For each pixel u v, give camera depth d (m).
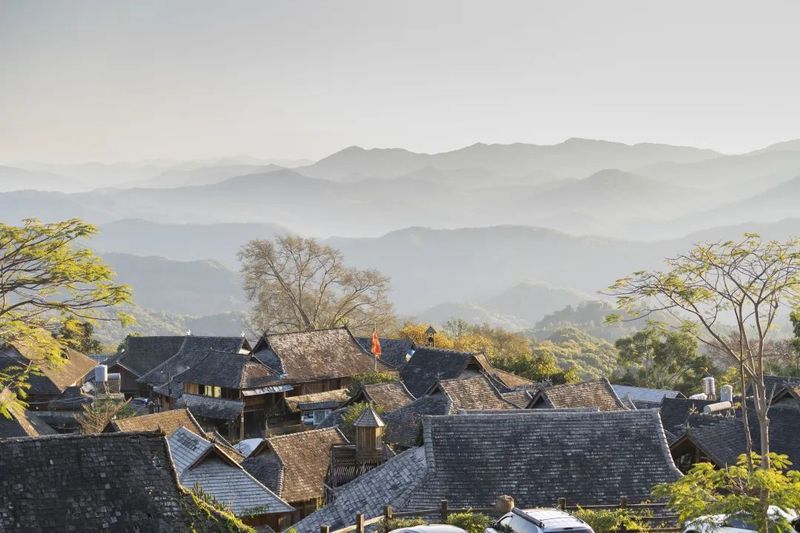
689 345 96.75
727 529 22.80
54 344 33.19
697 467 23.11
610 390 50.62
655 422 34.66
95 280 32.00
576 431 34.19
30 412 63.06
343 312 112.81
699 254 24.80
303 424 75.50
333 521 33.72
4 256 30.23
